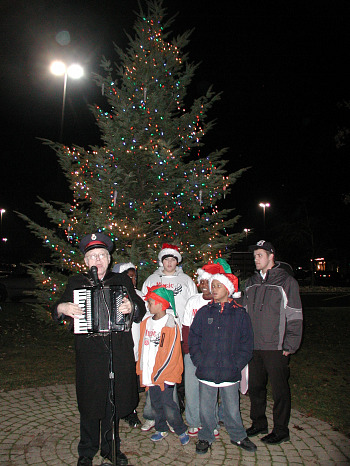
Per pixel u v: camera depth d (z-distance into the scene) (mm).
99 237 3656
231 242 8414
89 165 8188
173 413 3861
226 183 8133
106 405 3443
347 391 5605
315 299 20406
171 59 8961
